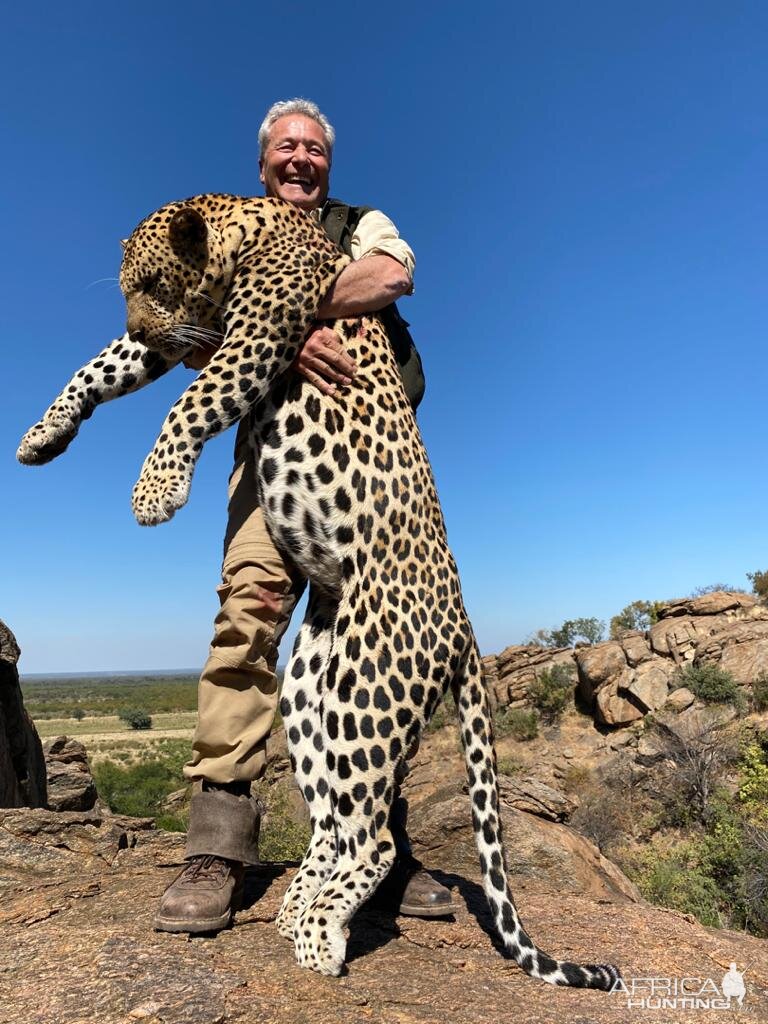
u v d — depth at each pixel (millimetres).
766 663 24422
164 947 2346
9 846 3951
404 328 3305
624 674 26031
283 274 2707
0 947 2445
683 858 18094
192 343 2955
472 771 2682
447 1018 2113
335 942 2305
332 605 3010
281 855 14047
